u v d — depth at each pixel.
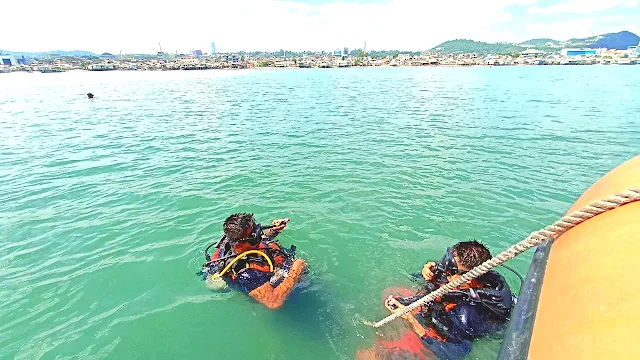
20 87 30.45
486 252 2.74
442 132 10.98
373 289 3.70
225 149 9.30
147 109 17.22
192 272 4.00
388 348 2.92
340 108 16.91
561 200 5.73
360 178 6.82
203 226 5.03
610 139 9.77
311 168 7.50
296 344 3.04
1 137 11.30
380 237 4.69
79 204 5.88
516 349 1.24
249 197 6.01
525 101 18.30
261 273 3.45
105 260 4.25
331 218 5.21
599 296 1.02
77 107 18.11
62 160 8.55
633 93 21.58
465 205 5.57
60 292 3.70
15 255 4.40
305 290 3.67
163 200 5.95
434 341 2.85
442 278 2.98
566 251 1.35
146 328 3.21
